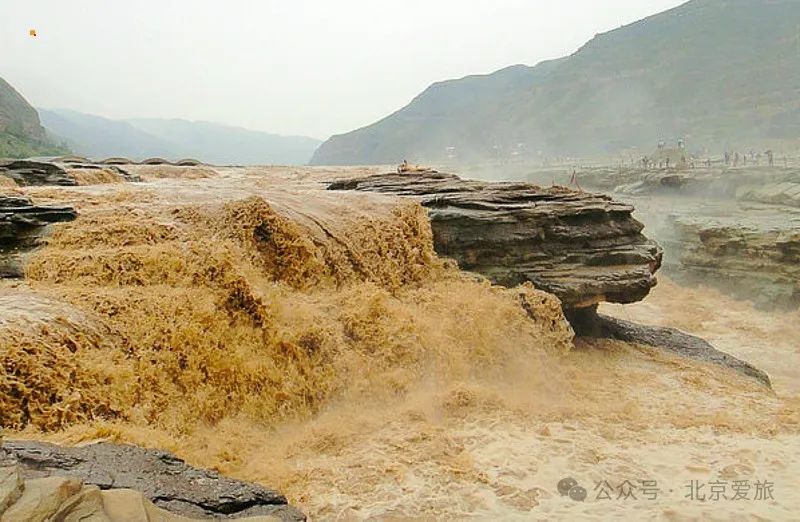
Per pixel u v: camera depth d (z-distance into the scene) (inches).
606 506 286.7
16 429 256.4
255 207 449.4
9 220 401.7
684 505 289.3
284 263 443.8
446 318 469.7
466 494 291.3
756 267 907.4
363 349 414.0
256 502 229.5
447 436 350.3
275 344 372.5
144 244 414.6
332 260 472.7
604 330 613.3
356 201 573.6
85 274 371.6
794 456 346.9
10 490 155.1
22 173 772.0
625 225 616.1
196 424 320.2
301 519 225.3
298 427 350.3
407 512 274.1
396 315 435.5
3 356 267.3
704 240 1000.9
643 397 442.3
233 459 305.0
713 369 531.5
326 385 379.2
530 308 517.7
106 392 291.6
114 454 236.5
